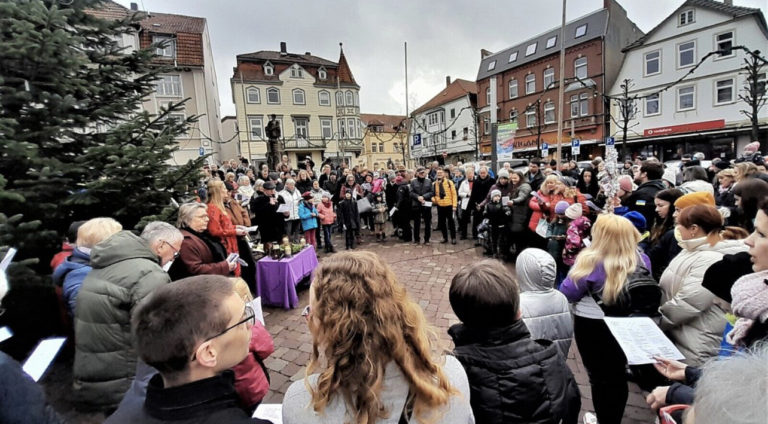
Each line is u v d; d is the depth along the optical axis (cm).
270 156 1432
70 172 328
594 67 2483
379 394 87
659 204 312
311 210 708
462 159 3559
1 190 257
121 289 194
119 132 336
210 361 94
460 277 140
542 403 122
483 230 668
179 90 2514
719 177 419
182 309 92
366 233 905
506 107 3097
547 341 144
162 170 359
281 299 444
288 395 97
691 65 2027
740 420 57
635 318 183
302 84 3588
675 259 210
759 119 1788
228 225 408
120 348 197
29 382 112
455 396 96
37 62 313
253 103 3434
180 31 2592
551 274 190
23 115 328
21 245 281
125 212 344
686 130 2055
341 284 96
